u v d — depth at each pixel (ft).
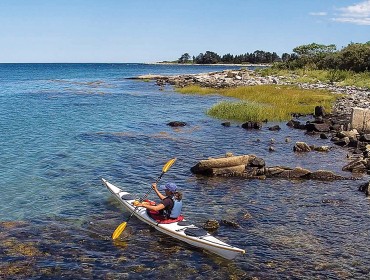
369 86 148.46
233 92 146.30
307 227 36.81
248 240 34.17
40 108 115.75
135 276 28.45
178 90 168.04
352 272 29.37
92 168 54.75
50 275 28.22
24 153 61.93
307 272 29.27
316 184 49.03
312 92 136.87
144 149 66.18
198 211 40.37
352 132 75.92
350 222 37.93
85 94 161.68
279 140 74.69
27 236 34.19
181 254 31.81
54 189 46.24
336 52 231.09
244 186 48.11
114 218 38.58
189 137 76.38
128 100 138.00
